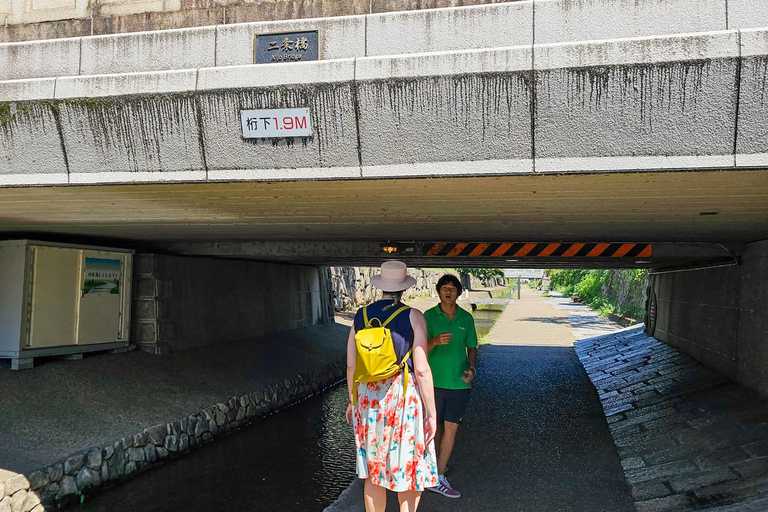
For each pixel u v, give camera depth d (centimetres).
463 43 418
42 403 650
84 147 462
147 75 436
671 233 695
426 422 350
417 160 417
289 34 446
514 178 417
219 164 449
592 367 1207
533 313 2977
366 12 453
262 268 1288
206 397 831
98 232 800
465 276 5128
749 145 363
